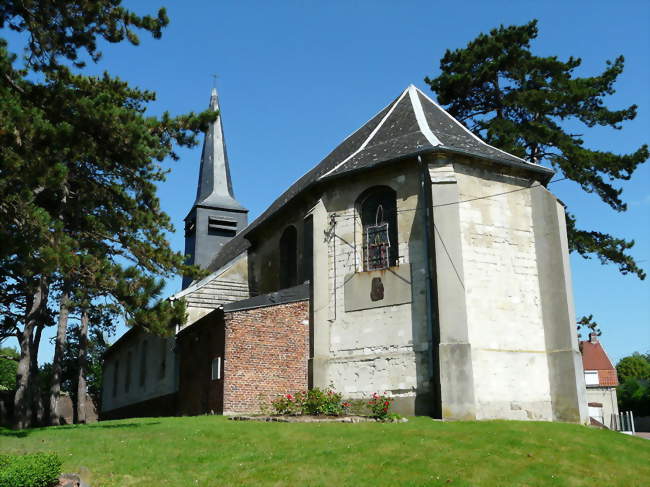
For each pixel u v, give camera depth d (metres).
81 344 28.33
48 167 12.37
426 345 15.41
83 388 27.92
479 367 15.23
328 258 17.61
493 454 11.05
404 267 16.23
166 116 16.06
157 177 17.92
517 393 15.49
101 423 16.72
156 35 15.23
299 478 9.58
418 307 15.80
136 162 14.59
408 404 15.33
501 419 14.53
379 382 15.91
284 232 21.30
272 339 16.78
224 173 35.00
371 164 17.00
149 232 16.84
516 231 16.80
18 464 8.65
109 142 14.11
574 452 11.58
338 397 15.03
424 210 16.30
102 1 14.62
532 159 25.39
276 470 9.90
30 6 14.41
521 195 17.17
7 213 12.55
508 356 15.65
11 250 11.95
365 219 17.53
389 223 17.08
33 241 12.48
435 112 20.23
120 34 15.09
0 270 17.75
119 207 16.81
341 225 17.64
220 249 33.09
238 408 16.02
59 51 15.20
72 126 13.09
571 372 15.67
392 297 16.23
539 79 25.09
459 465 10.36
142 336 27.52
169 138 16.19
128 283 15.07
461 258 15.53
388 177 17.08
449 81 25.72
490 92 26.50
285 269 21.30
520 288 16.38
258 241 24.12
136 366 28.20
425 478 9.70
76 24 14.61
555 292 16.34
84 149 13.70
